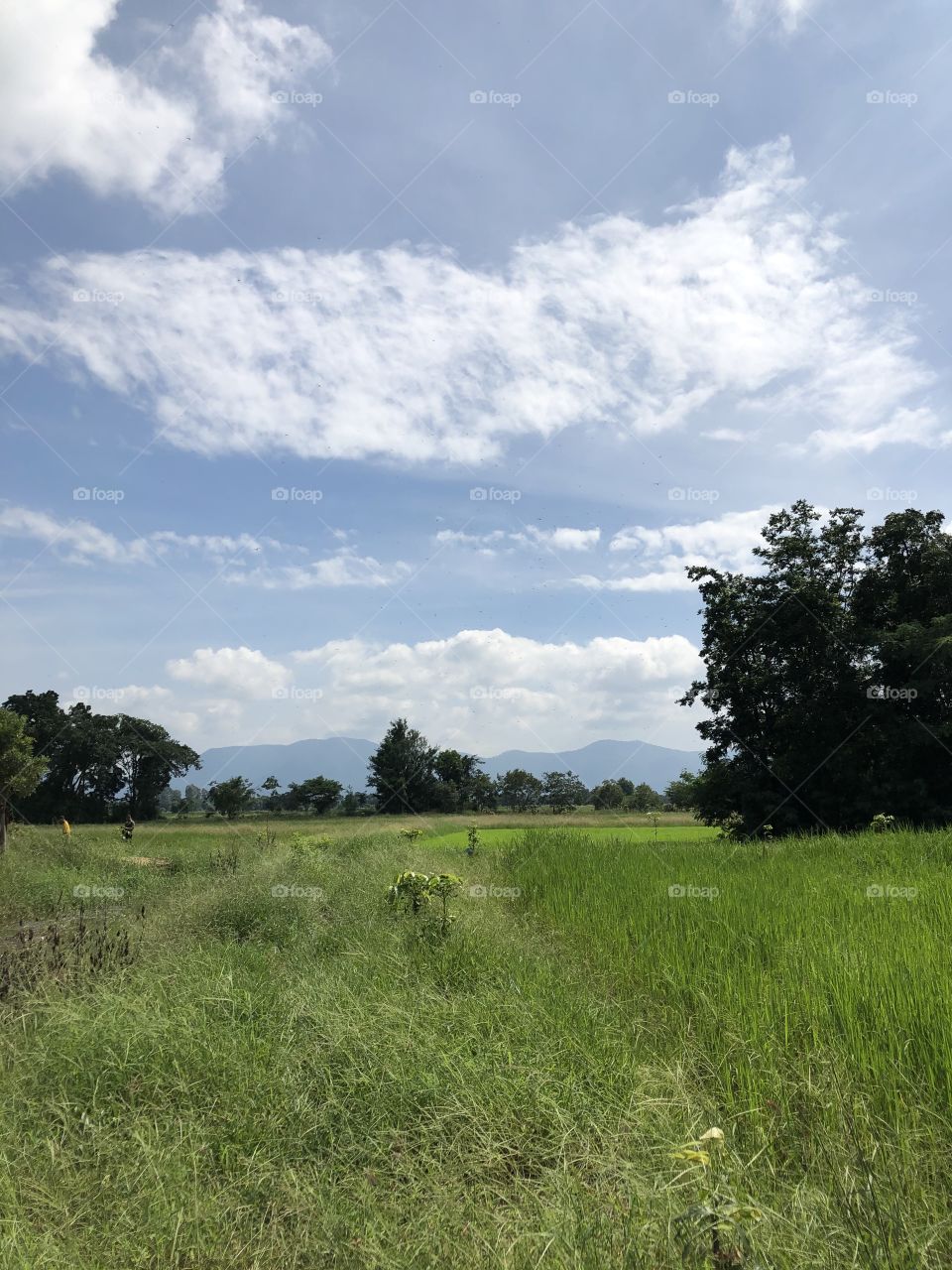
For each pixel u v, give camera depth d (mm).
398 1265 3340
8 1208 3693
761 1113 4441
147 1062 5246
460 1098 4762
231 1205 3883
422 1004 6207
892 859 14047
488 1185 4098
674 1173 3656
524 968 7445
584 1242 3254
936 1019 5223
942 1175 3865
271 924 10117
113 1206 3826
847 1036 5230
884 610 30906
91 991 6812
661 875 13102
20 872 16453
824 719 29391
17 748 23172
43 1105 4746
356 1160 4367
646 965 7492
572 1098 4711
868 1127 4180
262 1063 5254
